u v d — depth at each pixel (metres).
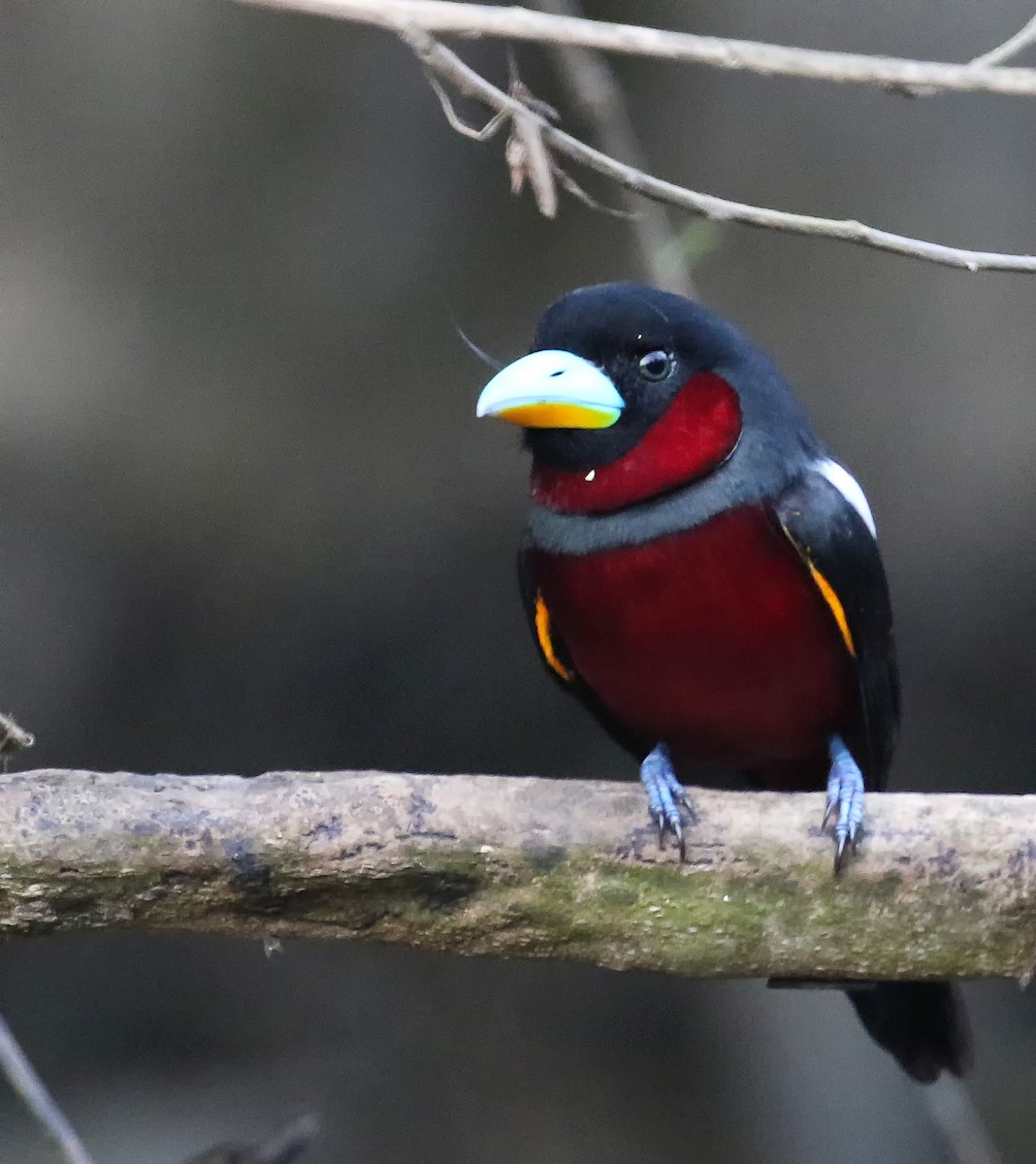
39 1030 12.31
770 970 5.69
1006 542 11.57
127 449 11.30
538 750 12.52
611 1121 12.20
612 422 6.15
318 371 11.28
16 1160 11.52
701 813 5.62
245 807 5.54
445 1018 12.52
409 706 12.23
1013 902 5.49
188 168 11.01
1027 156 11.08
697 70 10.90
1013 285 11.19
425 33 4.66
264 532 11.56
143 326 11.16
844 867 5.55
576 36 4.41
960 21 10.86
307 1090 12.13
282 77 10.86
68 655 11.70
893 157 11.11
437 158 11.00
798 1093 12.28
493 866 5.58
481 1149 12.05
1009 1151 11.77
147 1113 11.90
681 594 6.26
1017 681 12.05
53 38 10.80
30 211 11.00
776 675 6.48
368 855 5.54
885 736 6.91
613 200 10.89
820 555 6.23
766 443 6.30
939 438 11.39
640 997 12.52
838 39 10.88
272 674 12.04
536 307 11.25
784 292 11.27
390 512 11.59
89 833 5.48
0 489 11.27
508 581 11.91
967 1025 7.10
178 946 12.52
